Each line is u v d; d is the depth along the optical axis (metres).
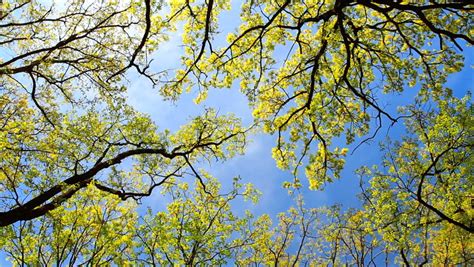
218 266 16.75
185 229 16.75
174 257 16.22
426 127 17.64
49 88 16.41
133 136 15.37
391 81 14.34
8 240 13.23
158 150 15.70
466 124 16.38
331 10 11.48
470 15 13.48
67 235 14.13
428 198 18.19
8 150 13.09
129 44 16.11
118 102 15.23
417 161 18.20
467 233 17.23
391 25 14.84
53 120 14.55
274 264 22.12
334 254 23.52
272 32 15.09
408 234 17.42
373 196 18.53
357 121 14.58
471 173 16.55
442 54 14.76
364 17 14.97
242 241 19.30
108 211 15.27
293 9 14.56
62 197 12.48
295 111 15.30
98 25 16.02
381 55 14.55
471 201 16.81
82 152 13.94
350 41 12.70
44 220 13.54
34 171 12.51
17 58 14.58
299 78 15.76
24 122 13.94
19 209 11.84
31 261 13.42
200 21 14.70
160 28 15.34
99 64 16.58
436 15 13.94
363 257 22.64
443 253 19.61
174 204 18.53
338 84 13.45
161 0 12.58
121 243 14.84
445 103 16.12
